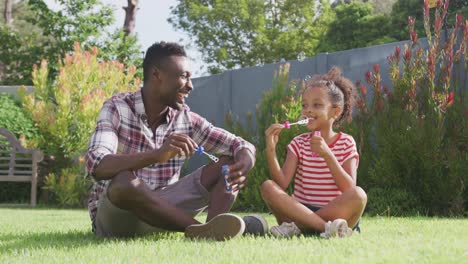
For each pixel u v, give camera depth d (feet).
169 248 7.57
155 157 8.66
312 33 82.12
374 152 22.00
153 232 10.11
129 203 8.71
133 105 9.86
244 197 23.80
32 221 16.01
